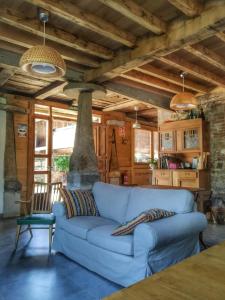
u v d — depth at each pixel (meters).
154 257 2.29
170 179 5.80
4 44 3.68
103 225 2.97
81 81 4.55
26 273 2.71
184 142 5.78
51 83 5.40
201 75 4.57
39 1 2.59
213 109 5.67
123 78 5.17
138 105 7.16
